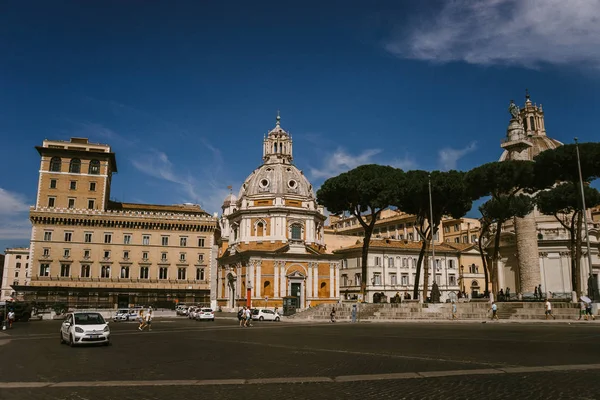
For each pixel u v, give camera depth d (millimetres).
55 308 78250
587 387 12383
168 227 97875
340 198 59219
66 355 21781
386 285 88438
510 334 29391
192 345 26156
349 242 104500
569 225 72000
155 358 20156
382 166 61375
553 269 70938
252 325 48562
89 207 95062
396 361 17844
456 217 59688
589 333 29188
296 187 85375
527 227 61312
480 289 97125
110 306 91250
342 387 12922
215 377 14961
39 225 91125
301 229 82438
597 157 49062
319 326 44250
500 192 55031
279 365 17484
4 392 12898
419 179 56781
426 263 54469
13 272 146375
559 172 51562
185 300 95688
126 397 12102
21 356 21594
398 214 112500
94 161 97250
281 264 76438
